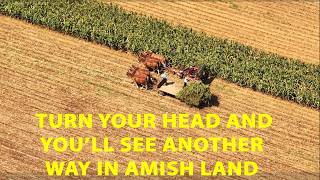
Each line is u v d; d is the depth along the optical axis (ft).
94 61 480.23
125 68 478.18
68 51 487.61
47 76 456.86
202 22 556.51
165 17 554.46
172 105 446.19
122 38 498.28
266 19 575.79
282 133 436.35
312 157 419.54
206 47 504.84
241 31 552.00
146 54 479.41
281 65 504.43
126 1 571.69
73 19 508.53
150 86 460.96
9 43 487.61
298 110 463.42
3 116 412.36
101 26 508.53
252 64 488.85
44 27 513.04
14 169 374.22
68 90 445.37
